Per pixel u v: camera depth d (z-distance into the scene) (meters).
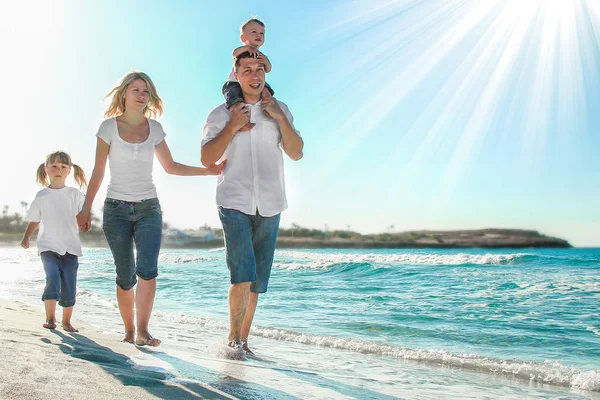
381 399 2.90
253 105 3.75
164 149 4.00
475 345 5.51
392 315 7.49
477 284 12.19
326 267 17.69
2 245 91.81
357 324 6.73
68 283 4.59
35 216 4.67
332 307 8.41
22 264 22.14
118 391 2.08
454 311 7.87
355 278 14.48
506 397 3.47
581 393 3.68
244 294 3.62
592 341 5.63
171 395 2.13
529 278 13.61
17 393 1.87
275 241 3.94
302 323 6.82
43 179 4.87
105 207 3.81
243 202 3.63
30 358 2.52
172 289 11.63
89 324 5.47
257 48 4.12
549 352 5.15
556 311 7.79
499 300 9.15
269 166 3.76
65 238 4.68
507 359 4.77
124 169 3.78
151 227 3.82
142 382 2.30
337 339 5.56
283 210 3.85
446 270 16.36
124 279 3.86
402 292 10.69
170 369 2.81
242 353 3.69
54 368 2.35
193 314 7.66
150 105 3.97
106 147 3.81
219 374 2.88
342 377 3.61
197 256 33.16
